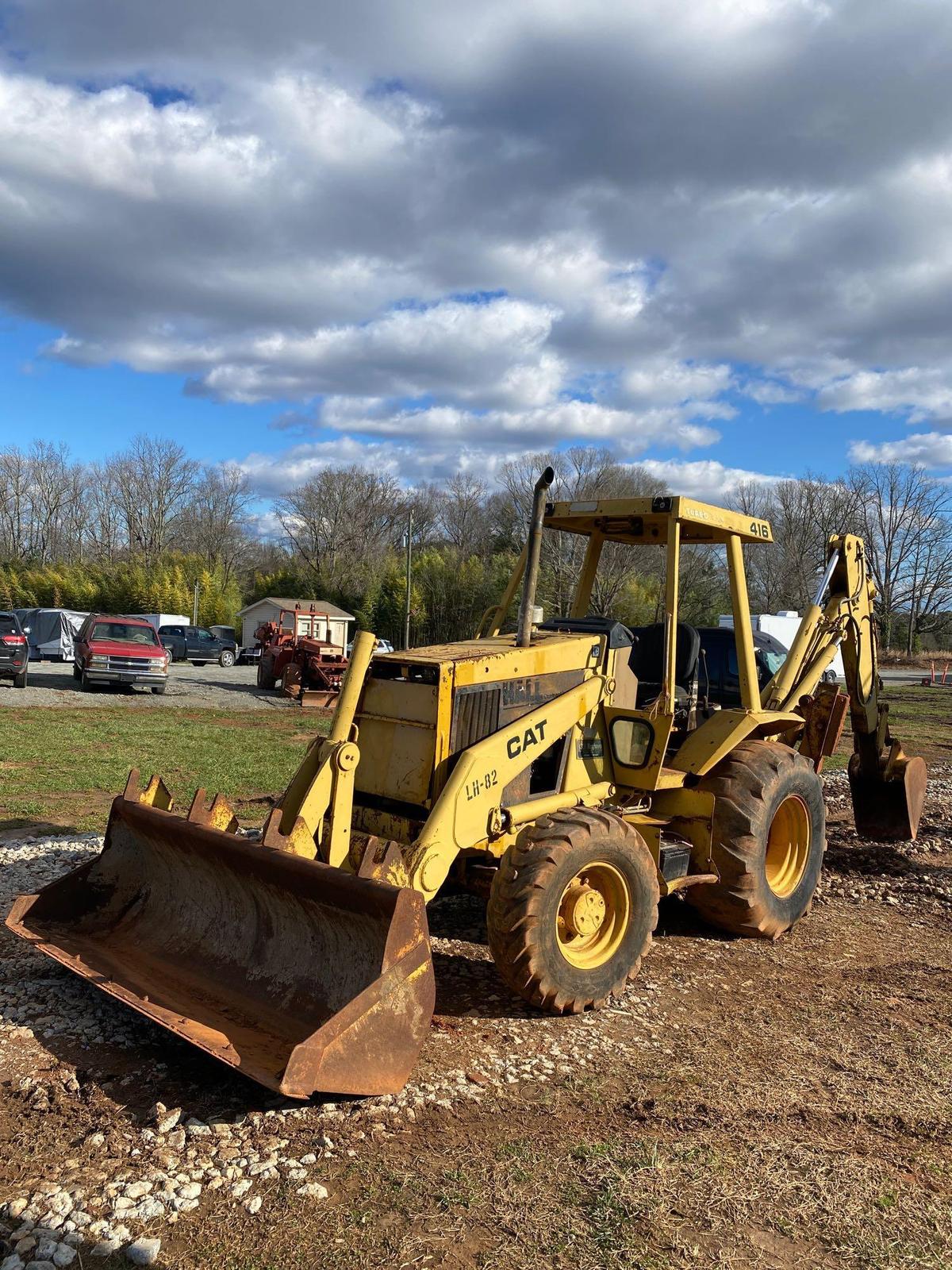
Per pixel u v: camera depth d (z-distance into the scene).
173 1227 2.86
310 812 4.32
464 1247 2.80
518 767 4.80
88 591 62.62
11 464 78.44
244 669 36.44
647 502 5.64
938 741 18.12
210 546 76.56
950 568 60.66
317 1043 3.33
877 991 5.12
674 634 5.43
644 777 5.35
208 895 4.63
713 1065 4.12
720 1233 2.91
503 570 52.78
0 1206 2.92
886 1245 2.88
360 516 68.88
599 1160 3.29
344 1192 3.06
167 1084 3.76
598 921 4.66
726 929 5.92
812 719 7.40
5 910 5.77
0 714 16.66
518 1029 4.45
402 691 4.86
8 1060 3.92
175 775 11.02
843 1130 3.58
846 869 7.86
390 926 3.62
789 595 55.81
